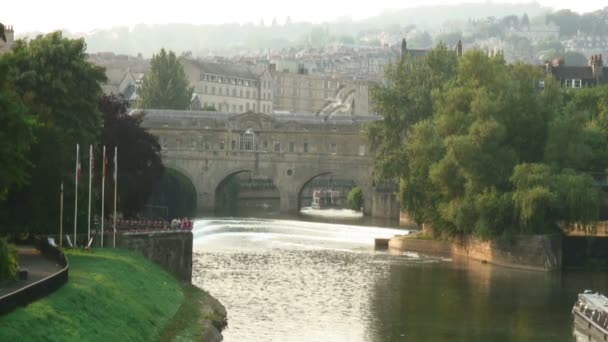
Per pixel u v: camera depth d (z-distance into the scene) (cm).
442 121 17675
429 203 18300
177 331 9969
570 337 11075
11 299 7694
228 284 13788
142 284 10975
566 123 17212
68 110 13338
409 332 11112
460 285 14238
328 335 10812
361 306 12512
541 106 17475
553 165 16812
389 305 12612
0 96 8038
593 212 16062
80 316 8525
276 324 11250
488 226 16262
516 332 11269
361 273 15238
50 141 11806
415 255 17800
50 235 12438
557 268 16038
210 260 16262
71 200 12356
